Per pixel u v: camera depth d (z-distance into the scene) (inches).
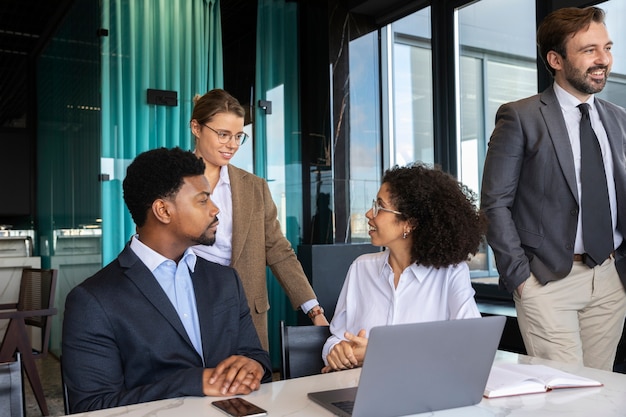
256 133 183.9
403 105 188.4
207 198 61.2
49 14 231.3
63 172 213.2
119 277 59.7
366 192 190.5
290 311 188.2
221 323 64.2
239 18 180.9
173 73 168.9
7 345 143.9
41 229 267.6
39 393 146.8
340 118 186.1
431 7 175.6
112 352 57.0
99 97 161.3
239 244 94.3
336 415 47.1
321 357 75.0
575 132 90.1
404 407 46.4
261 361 65.3
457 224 68.9
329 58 185.2
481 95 165.5
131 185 60.2
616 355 117.1
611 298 89.3
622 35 132.5
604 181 87.3
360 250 179.3
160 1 167.6
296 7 189.6
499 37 159.8
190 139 170.4
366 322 73.4
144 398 53.2
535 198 90.3
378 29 193.3
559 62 90.1
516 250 89.2
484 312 148.2
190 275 64.7
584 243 86.9
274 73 186.7
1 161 280.5
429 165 74.6
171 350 58.9
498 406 49.5
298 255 177.5
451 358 46.9
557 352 88.5
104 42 159.9
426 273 72.2
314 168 187.8
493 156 93.1
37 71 274.8
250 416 46.2
